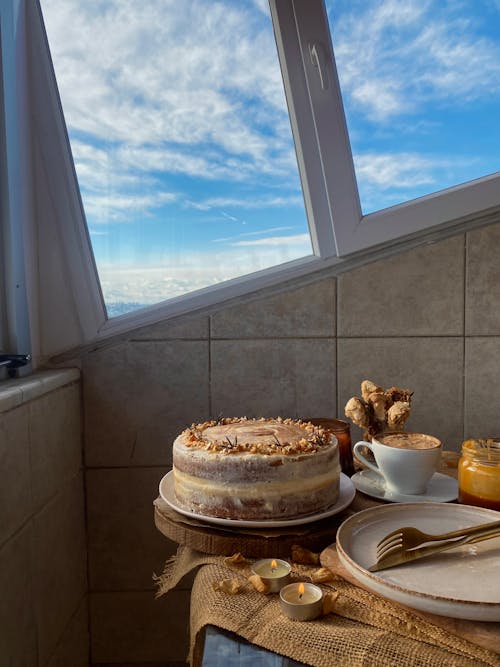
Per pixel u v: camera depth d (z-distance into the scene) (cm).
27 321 149
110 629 163
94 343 160
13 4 138
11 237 140
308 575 75
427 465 95
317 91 148
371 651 59
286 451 84
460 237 157
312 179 155
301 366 159
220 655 62
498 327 157
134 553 162
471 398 159
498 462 86
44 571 129
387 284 158
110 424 160
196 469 86
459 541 70
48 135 149
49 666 132
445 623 60
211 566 80
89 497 161
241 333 159
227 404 160
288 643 62
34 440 124
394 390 115
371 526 79
